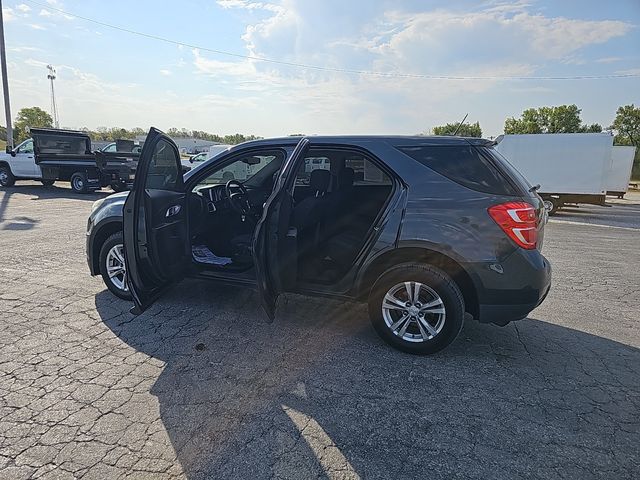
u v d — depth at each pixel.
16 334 3.31
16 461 1.97
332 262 3.69
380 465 2.02
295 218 3.58
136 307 3.23
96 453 2.04
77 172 13.82
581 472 2.00
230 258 4.03
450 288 3.00
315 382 2.75
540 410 2.50
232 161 3.75
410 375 2.87
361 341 3.38
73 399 2.47
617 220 12.85
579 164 13.95
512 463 2.05
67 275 4.83
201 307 3.97
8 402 2.42
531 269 2.89
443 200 3.01
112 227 4.02
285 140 3.60
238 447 2.12
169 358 3.01
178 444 2.12
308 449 2.12
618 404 2.57
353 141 3.31
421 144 3.17
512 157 14.84
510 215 2.88
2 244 6.42
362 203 3.94
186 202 3.77
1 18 19.86
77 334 3.34
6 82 20.41
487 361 3.10
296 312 3.93
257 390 2.64
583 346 3.39
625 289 4.99
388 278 3.17
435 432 2.28
